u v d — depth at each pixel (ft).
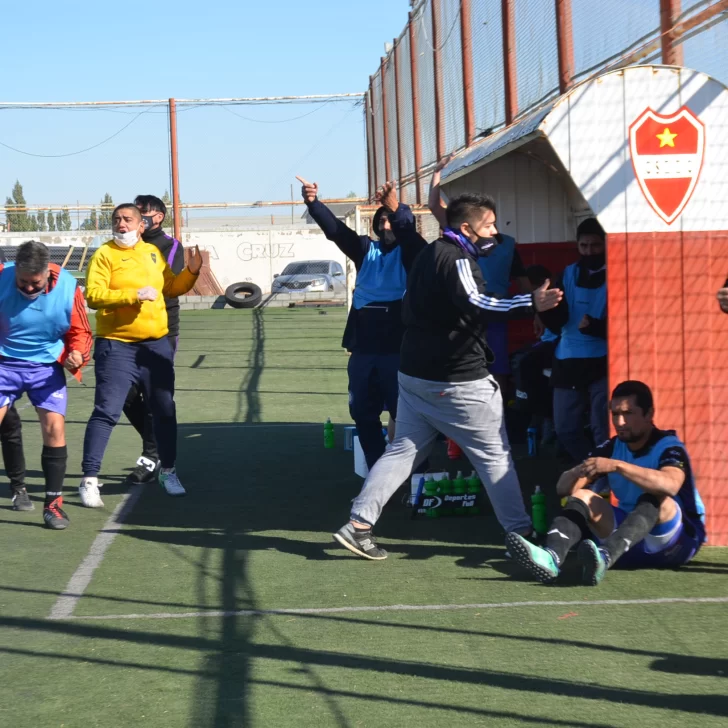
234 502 21.15
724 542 16.89
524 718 10.49
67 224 98.32
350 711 10.73
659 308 16.47
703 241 16.40
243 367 49.60
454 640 12.80
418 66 55.42
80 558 16.96
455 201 15.60
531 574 15.34
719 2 17.65
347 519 19.49
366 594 14.78
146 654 12.48
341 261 120.26
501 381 26.84
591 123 16.25
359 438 20.49
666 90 16.20
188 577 15.78
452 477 22.90
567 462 24.91
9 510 20.67
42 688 11.46
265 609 14.16
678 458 15.17
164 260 21.89
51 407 18.98
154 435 22.90
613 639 12.72
